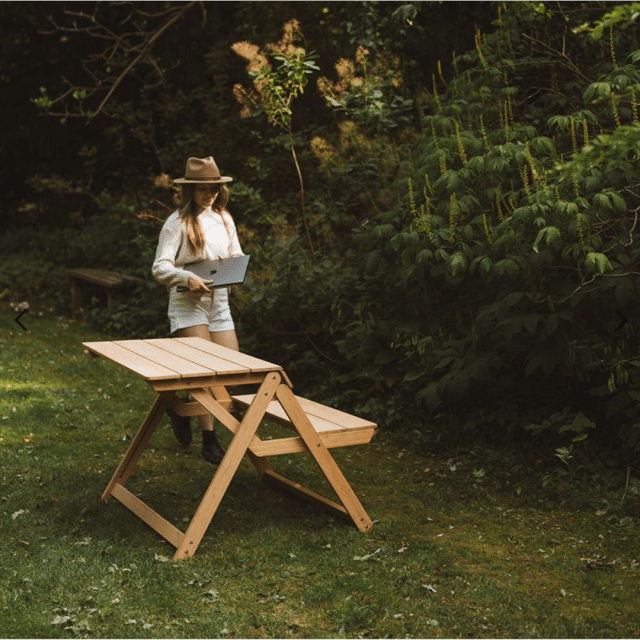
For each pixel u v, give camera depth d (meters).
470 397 5.74
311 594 3.53
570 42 6.78
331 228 7.61
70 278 11.06
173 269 4.78
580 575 3.75
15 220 14.04
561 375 5.36
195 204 5.04
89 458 5.34
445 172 5.36
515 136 5.41
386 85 7.81
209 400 3.95
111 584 3.57
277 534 4.17
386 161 7.32
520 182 5.59
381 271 6.37
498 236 4.91
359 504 4.22
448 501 4.66
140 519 4.31
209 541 4.06
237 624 3.30
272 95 6.99
